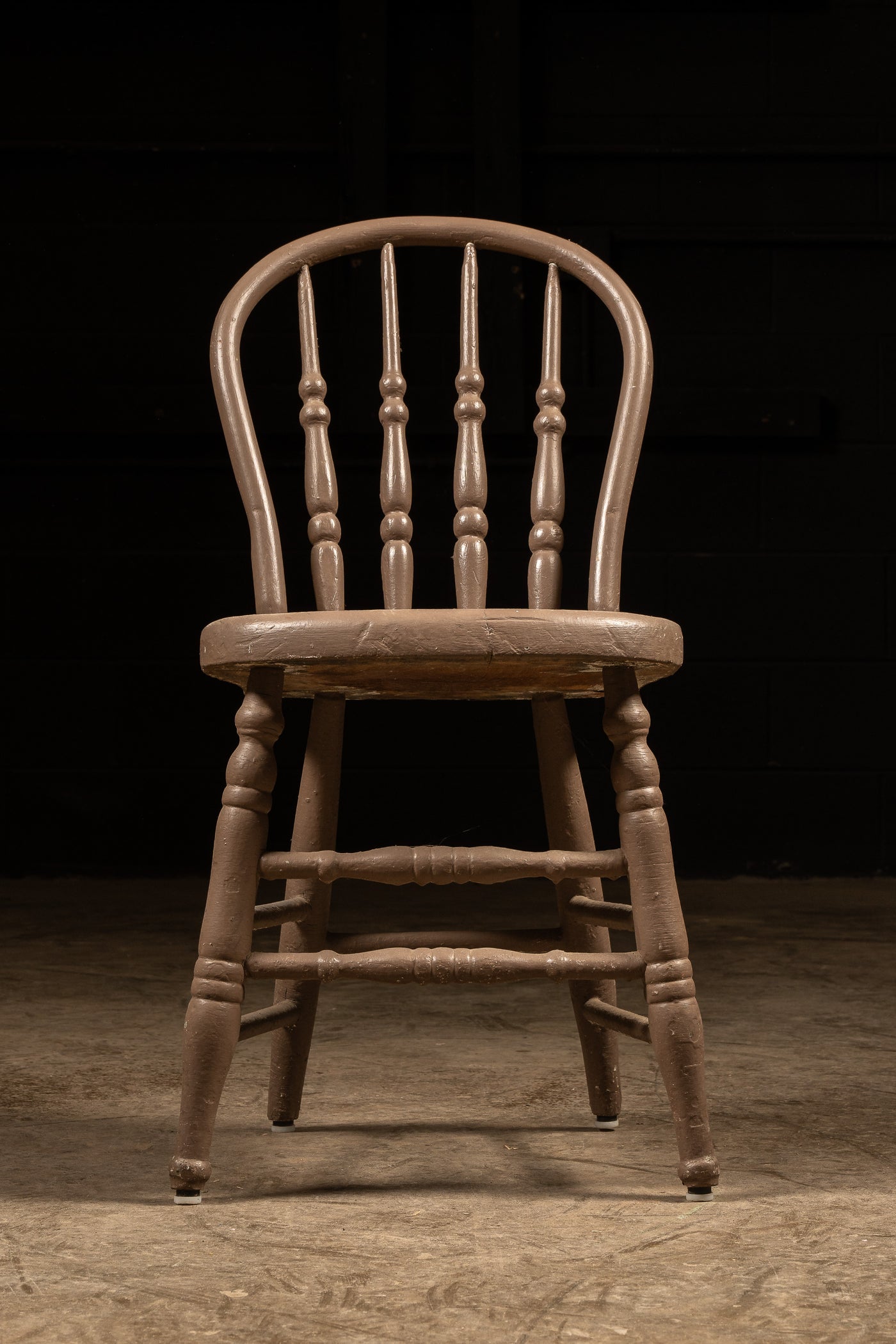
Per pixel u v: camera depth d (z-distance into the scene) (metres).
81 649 3.93
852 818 3.91
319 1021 1.83
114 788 3.92
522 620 1.01
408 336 3.96
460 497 1.22
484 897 3.39
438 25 4.04
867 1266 0.86
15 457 3.95
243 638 1.04
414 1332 0.75
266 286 1.27
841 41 4.05
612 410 3.94
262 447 3.96
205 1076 1.02
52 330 3.98
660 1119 1.28
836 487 3.97
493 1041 1.68
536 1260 0.88
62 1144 1.19
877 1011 1.86
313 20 4.04
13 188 4.00
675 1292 0.82
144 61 4.04
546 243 1.30
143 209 4.01
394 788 3.91
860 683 3.93
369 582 3.93
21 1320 0.77
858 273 4.03
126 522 3.96
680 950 1.04
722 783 3.92
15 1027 1.77
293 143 4.01
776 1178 1.07
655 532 3.96
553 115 4.05
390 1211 0.99
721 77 4.05
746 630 3.95
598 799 3.84
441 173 4.03
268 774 1.06
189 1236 0.93
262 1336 0.75
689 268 4.03
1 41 4.02
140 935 2.75
